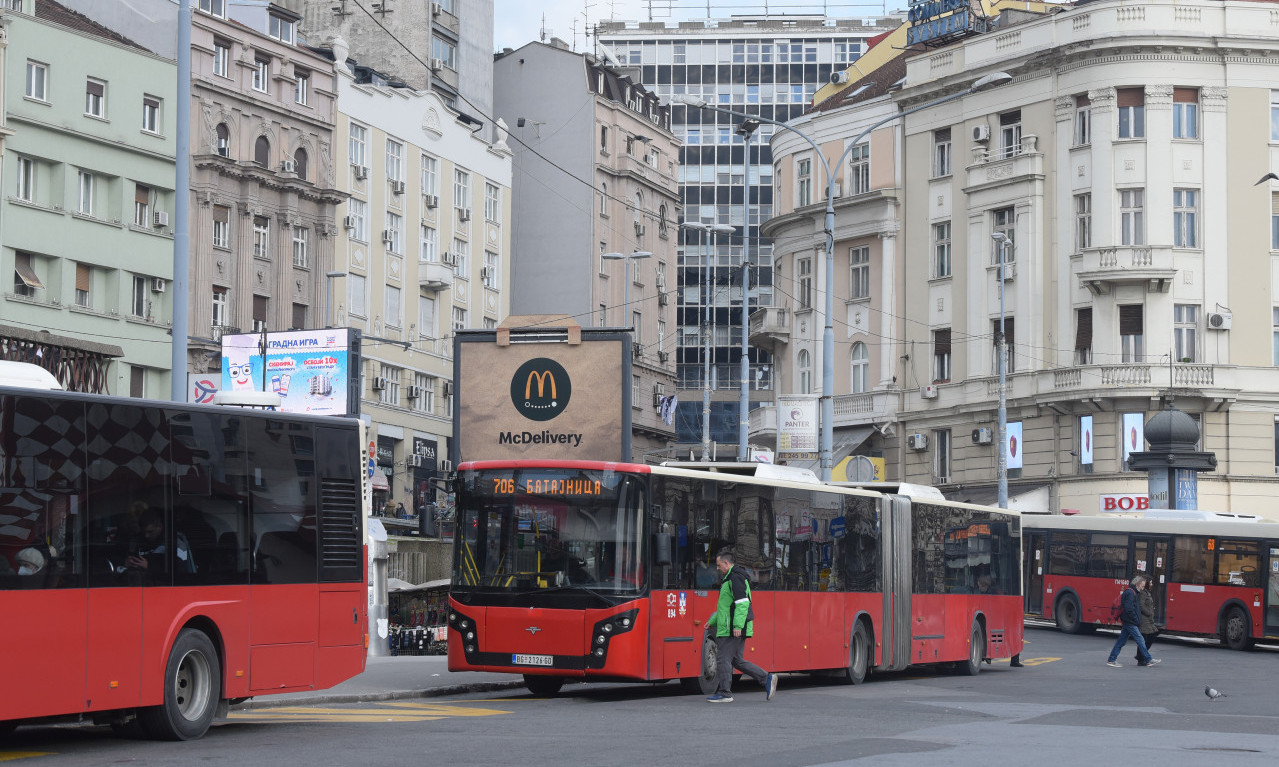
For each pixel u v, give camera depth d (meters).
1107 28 56.38
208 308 59.31
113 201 53.47
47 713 13.90
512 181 93.56
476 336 27.67
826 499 26.72
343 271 68.00
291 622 16.94
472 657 21.61
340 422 17.98
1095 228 56.59
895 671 33.09
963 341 61.34
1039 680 28.98
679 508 22.48
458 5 84.31
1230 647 41.66
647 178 98.12
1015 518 35.09
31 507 13.92
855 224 65.75
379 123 71.50
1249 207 56.41
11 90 49.22
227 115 60.62
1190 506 51.88
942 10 64.38
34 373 14.80
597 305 91.94
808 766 12.95
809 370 68.31
